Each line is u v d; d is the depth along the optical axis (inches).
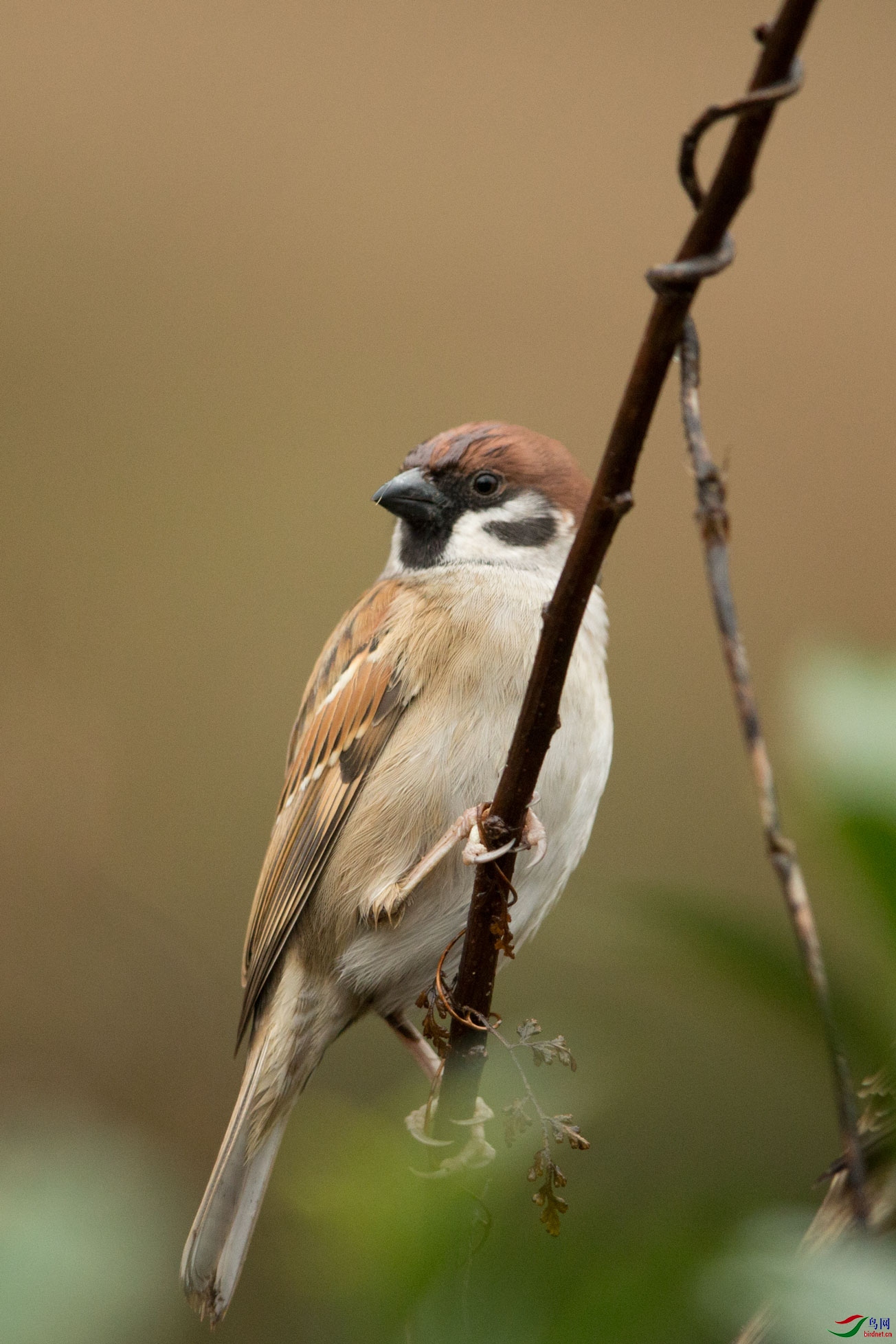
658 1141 193.5
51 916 350.3
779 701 75.1
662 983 89.0
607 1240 85.4
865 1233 82.0
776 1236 80.2
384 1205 87.1
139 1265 80.4
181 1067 327.6
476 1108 167.0
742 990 86.0
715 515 101.1
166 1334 189.6
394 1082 338.0
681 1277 80.5
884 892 74.0
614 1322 81.1
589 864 422.6
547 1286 85.5
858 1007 84.0
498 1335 84.8
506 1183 92.7
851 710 73.8
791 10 95.2
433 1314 86.0
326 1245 88.0
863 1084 95.7
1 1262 78.3
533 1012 309.3
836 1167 94.2
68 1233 79.7
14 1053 323.6
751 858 422.9
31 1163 84.5
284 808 266.4
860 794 72.5
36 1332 76.3
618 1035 137.3
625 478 125.4
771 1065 201.0
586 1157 190.1
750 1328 79.0
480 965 168.1
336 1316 87.5
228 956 361.7
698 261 106.0
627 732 464.1
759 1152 196.5
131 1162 86.1
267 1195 246.2
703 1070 200.1
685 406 109.0
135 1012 332.5
